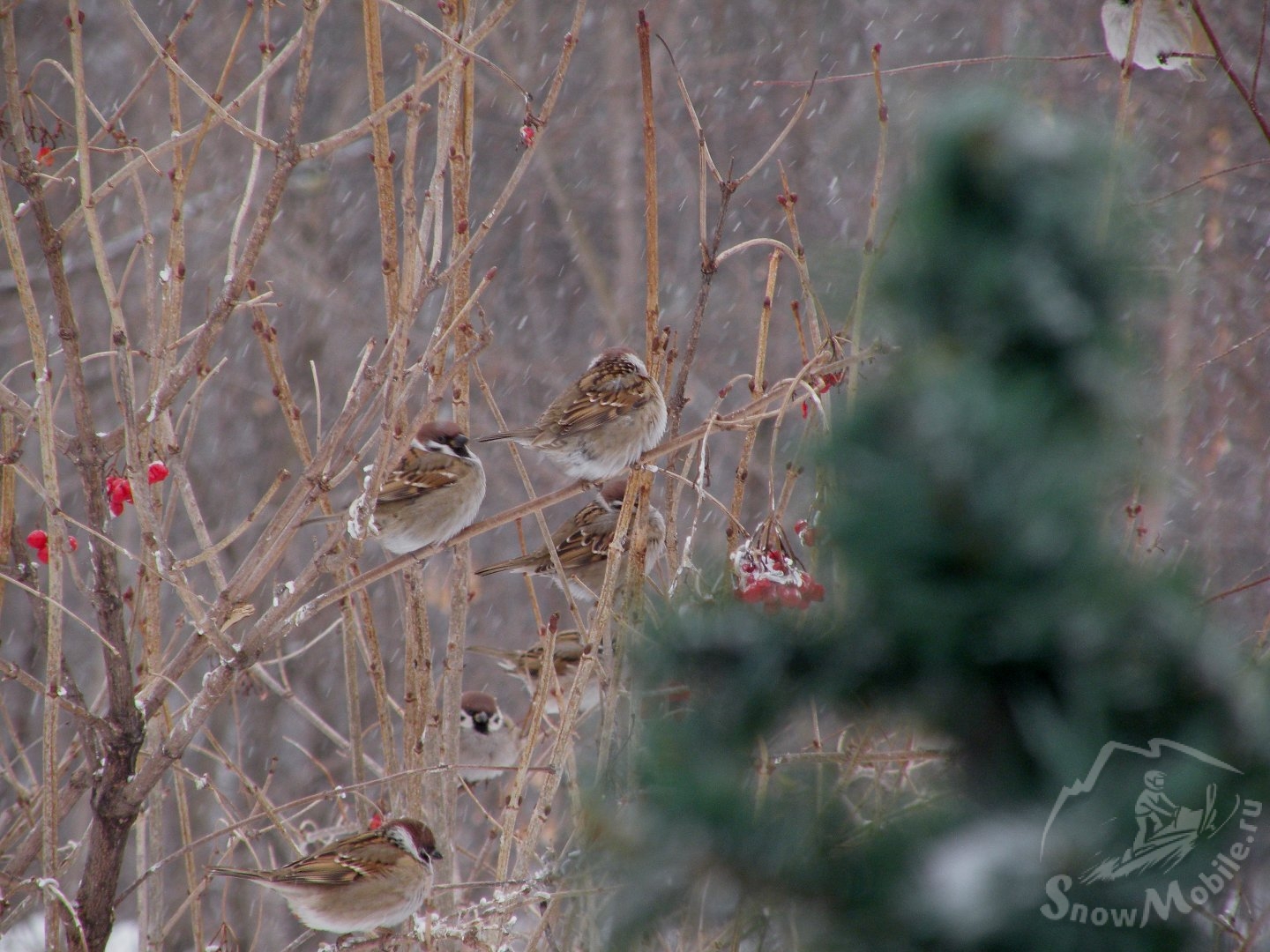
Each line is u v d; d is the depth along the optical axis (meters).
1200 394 13.73
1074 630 3.15
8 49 9.20
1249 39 17.77
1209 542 8.41
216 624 9.72
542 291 27.08
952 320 3.28
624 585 8.47
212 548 9.50
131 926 17.28
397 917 11.23
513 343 25.80
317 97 27.22
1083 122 3.35
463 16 9.77
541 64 27.61
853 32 26.11
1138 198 3.44
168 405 9.56
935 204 3.29
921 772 4.10
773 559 7.51
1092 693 3.17
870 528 3.25
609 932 3.91
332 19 27.33
